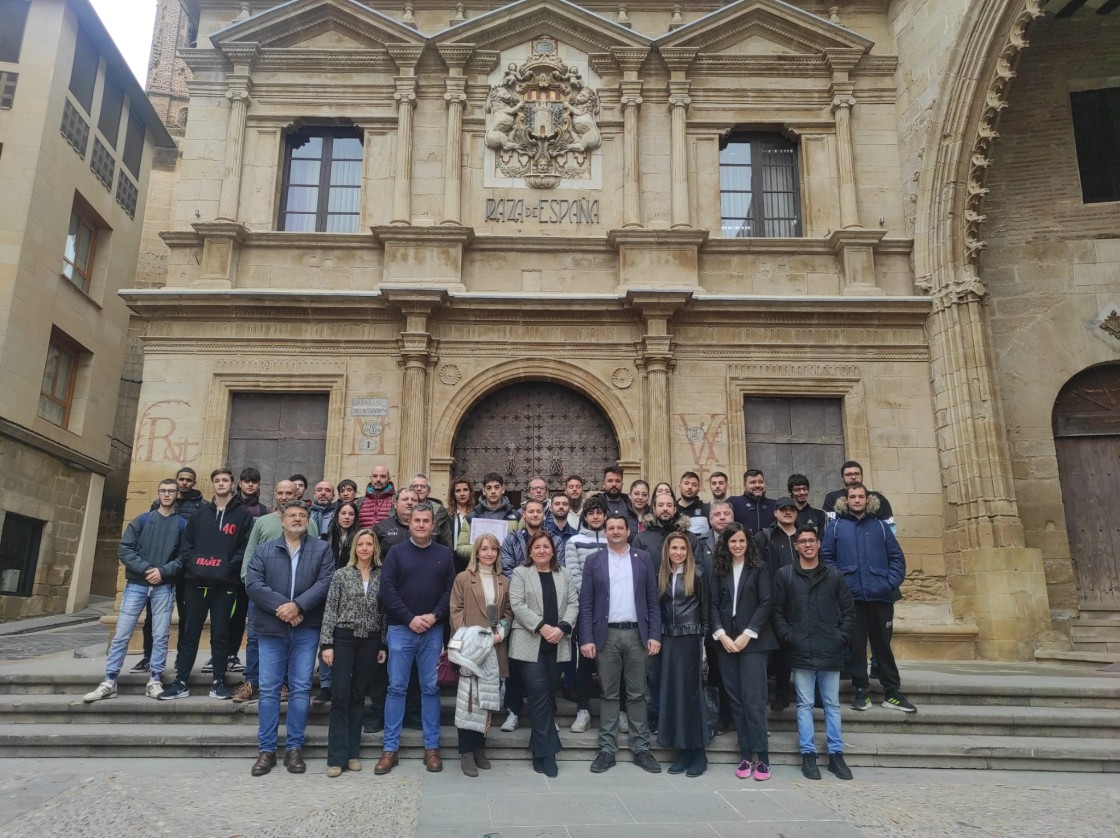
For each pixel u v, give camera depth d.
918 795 6.02
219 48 13.34
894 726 7.47
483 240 12.88
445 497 11.93
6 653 12.05
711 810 5.56
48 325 18.19
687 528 7.32
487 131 13.42
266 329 12.45
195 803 5.52
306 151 13.73
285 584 6.59
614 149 13.46
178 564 7.76
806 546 6.81
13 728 7.05
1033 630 10.93
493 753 6.88
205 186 13.12
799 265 13.09
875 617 7.73
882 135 13.55
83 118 19.50
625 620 6.80
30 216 17.30
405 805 5.52
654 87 13.64
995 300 13.01
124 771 6.32
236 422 12.40
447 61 13.45
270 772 6.33
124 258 21.98
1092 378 12.88
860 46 13.52
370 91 13.49
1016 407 12.61
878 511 7.94
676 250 12.84
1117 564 12.28
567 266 13.02
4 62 17.91
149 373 12.25
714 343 12.58
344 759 6.31
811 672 6.68
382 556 7.15
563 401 12.73
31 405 17.62
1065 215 13.17
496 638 6.55
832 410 12.67
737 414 12.36
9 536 17.12
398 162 13.11
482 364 12.47
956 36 12.17
